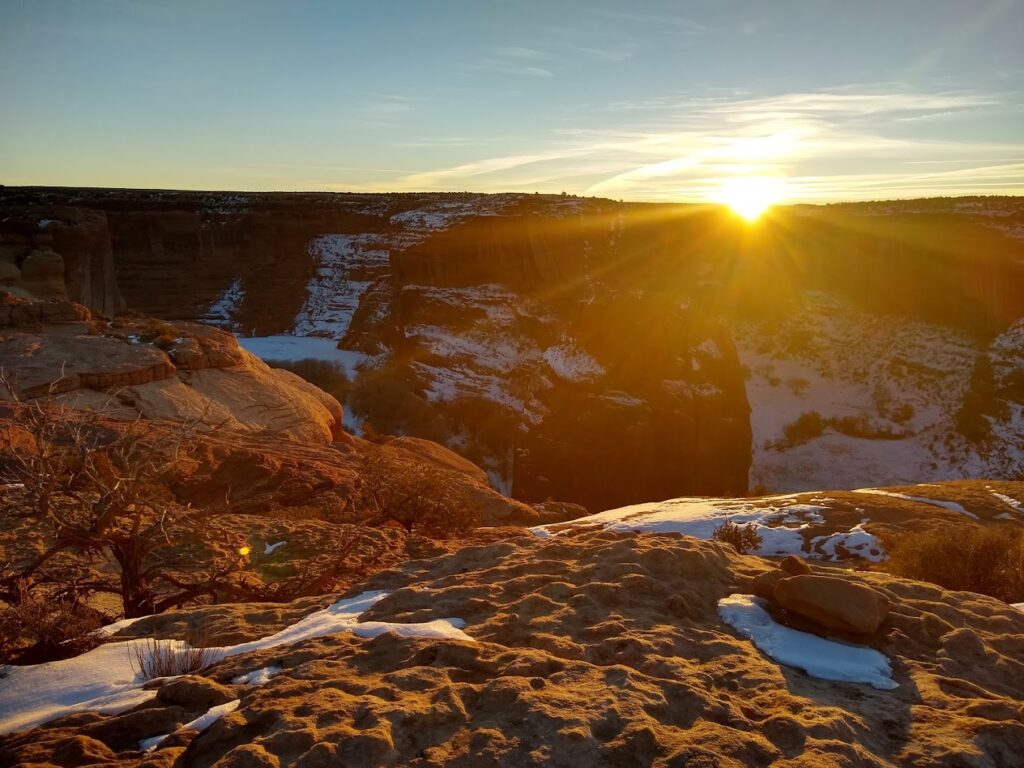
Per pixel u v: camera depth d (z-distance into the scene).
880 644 5.65
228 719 4.15
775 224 130.38
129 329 40.94
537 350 100.75
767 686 4.74
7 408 24.23
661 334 82.81
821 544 25.05
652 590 6.24
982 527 19.70
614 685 4.53
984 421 88.56
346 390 86.88
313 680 4.74
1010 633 6.11
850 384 106.19
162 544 12.87
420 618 5.93
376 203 149.62
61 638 6.46
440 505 20.00
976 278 111.75
